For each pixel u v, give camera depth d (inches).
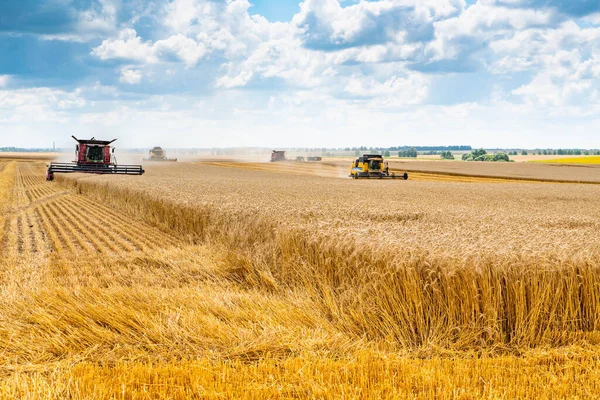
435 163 5032.0
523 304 272.2
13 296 331.6
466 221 583.8
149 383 212.7
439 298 276.4
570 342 270.4
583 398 201.6
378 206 796.6
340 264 337.1
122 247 570.9
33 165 3678.6
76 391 204.2
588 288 279.9
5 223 750.5
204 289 372.5
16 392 204.7
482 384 215.3
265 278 394.0
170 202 702.5
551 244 309.3
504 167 4244.6
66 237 630.5
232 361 241.9
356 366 228.5
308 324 293.1
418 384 211.5
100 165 1941.4
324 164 4537.4
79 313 291.9
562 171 3654.0
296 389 208.2
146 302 321.1
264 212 519.5
